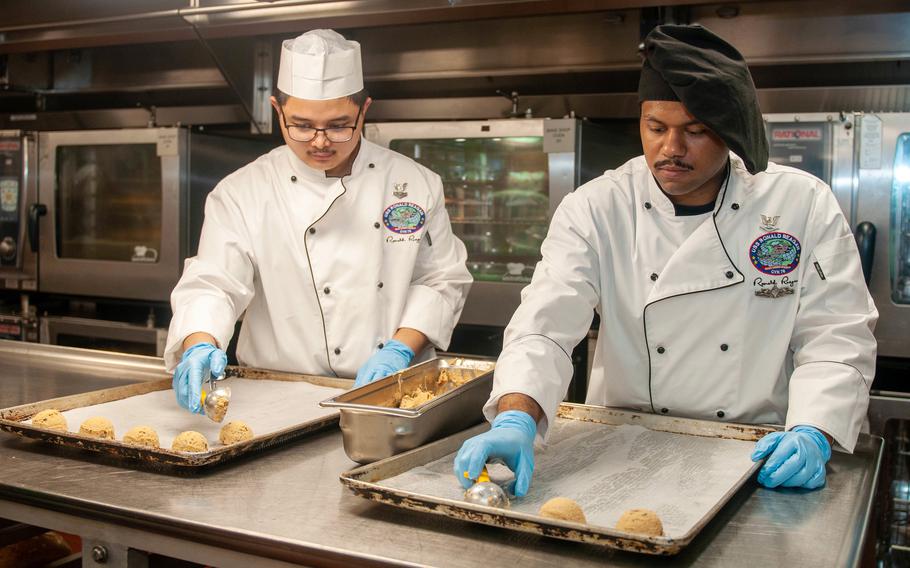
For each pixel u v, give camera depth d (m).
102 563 1.31
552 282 1.60
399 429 1.40
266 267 2.08
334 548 1.10
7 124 4.39
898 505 2.47
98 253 3.59
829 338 1.55
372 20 2.99
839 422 1.45
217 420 1.60
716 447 1.54
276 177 2.12
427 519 1.21
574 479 1.37
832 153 2.56
